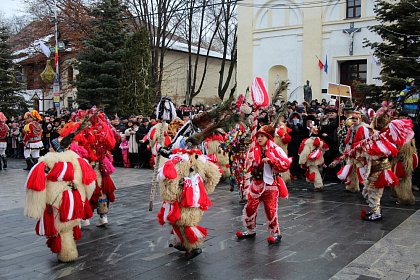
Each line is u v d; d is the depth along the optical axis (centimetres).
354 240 602
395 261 510
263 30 2542
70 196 516
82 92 2170
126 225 708
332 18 2319
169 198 512
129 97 2053
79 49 2780
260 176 599
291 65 2455
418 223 692
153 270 498
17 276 486
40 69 3412
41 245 605
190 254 535
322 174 1187
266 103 628
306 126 1198
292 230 661
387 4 1557
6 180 1305
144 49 2084
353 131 816
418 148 992
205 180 551
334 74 2309
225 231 661
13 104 2664
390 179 690
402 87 1459
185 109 1550
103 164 689
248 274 479
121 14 2294
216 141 1088
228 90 4516
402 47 1523
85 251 573
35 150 1566
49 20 2992
